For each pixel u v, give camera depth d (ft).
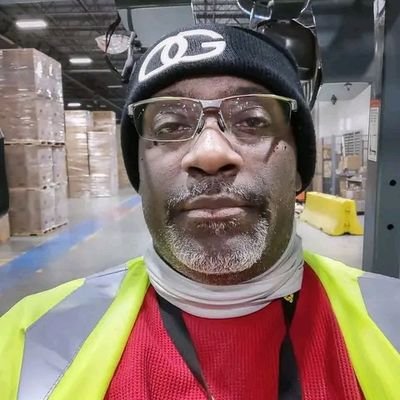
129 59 3.90
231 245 2.10
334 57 7.05
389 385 2.10
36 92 17.87
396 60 7.32
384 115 7.54
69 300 2.58
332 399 2.15
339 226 18.66
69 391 2.09
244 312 2.33
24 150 18.25
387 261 7.84
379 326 2.35
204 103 2.23
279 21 3.79
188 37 2.35
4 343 2.37
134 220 22.94
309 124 2.50
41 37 36.81
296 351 2.30
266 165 2.23
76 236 18.70
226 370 2.25
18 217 18.69
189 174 2.16
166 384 2.17
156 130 2.31
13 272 13.42
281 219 2.32
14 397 2.15
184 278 2.35
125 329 2.31
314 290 2.53
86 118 33.55
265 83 2.31
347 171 25.63
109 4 29.09
